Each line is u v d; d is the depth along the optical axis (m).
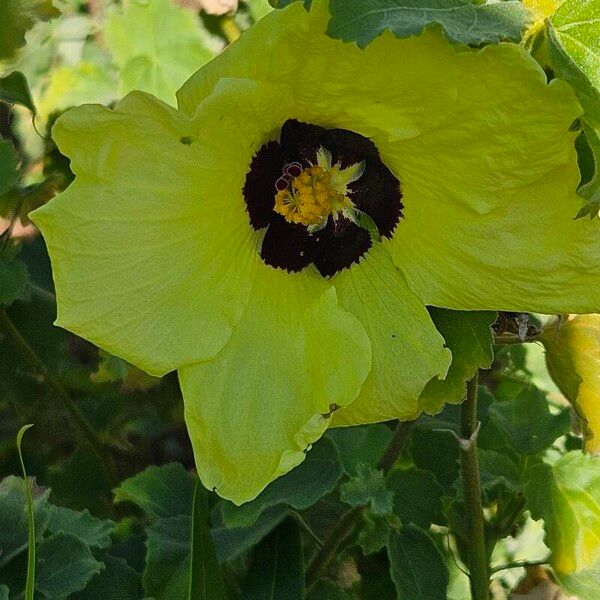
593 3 0.15
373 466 0.23
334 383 0.16
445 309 0.18
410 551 0.21
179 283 0.16
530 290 0.16
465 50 0.13
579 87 0.14
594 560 0.21
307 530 0.23
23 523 0.20
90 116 0.14
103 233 0.15
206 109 0.14
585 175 0.16
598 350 0.20
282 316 0.17
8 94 0.26
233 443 0.17
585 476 0.21
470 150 0.15
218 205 0.16
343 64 0.14
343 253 0.18
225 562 0.21
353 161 0.17
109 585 0.22
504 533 0.24
